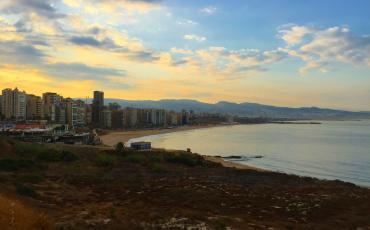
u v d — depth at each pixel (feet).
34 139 424.05
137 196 135.64
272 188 174.60
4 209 72.38
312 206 131.54
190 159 280.51
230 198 139.33
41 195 123.85
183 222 92.99
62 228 74.43
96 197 130.41
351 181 261.24
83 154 279.28
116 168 230.68
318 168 326.03
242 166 316.60
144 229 84.33
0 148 237.45
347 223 108.78
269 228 95.40
